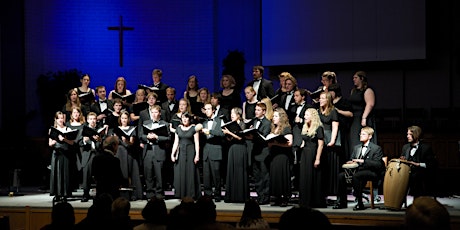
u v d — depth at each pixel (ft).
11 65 37.93
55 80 38.81
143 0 39.91
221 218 21.77
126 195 24.93
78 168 25.46
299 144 23.39
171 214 11.59
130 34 40.01
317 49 36.35
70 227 12.04
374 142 24.34
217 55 39.40
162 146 25.31
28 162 33.55
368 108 24.04
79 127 25.89
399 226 19.13
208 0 39.47
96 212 13.52
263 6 37.27
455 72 35.63
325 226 7.95
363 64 36.83
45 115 38.55
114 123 26.91
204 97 27.22
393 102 36.63
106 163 19.93
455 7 35.58
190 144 25.00
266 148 23.41
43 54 39.50
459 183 30.14
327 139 22.58
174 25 39.78
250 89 25.73
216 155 24.67
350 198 25.46
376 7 35.29
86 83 29.14
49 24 39.55
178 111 26.53
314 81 37.58
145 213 13.44
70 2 39.70
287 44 36.83
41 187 31.27
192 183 24.86
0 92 36.76
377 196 24.07
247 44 38.91
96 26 39.81
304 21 36.52
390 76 36.65
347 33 35.81
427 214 7.16
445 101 35.78
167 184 28.94
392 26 35.06
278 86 38.06
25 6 39.24
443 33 35.83
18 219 23.44
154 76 29.63
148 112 26.35
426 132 31.68
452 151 30.68
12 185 30.40
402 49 34.91
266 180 23.49
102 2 39.86
